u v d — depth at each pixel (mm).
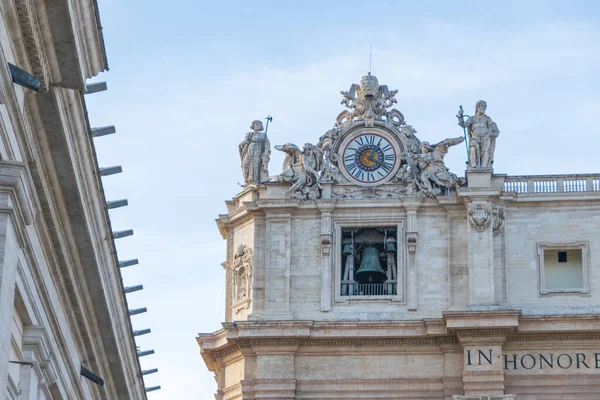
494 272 81750
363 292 82875
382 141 84750
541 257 82188
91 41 39219
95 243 45031
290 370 81000
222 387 83125
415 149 84438
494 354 79375
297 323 80938
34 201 36125
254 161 86250
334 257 83125
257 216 84500
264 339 81125
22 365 40062
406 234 82875
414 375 80500
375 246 83938
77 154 40781
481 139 83312
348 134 85062
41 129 38594
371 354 81125
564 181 83250
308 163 84562
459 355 80438
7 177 33906
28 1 34312
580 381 79438
